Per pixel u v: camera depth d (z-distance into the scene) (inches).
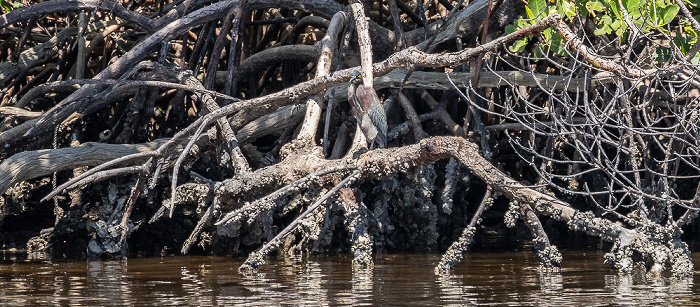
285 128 816.3
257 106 717.3
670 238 548.7
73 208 810.2
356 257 626.8
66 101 747.4
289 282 519.8
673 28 737.0
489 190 583.8
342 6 886.4
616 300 430.6
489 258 667.4
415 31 886.4
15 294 471.8
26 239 859.4
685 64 523.8
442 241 867.4
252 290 479.5
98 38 956.0
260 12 995.9
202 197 691.4
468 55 599.8
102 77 776.9
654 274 535.2
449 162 780.0
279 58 901.2
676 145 768.9
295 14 988.6
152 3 1056.2
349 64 881.5
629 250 550.9
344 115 805.9
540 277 534.6
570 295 450.3
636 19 564.1
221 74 949.8
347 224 681.0
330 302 427.2
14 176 709.9
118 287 501.0
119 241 749.3
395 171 579.8
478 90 842.2
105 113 920.9
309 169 629.9
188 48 1014.4
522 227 978.7
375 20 981.8
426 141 569.3
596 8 589.6
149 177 732.0
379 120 600.1
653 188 740.7
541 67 868.6
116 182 791.7
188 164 804.0
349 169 599.8
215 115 697.6
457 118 924.0
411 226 802.2
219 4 835.4
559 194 893.8
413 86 799.7
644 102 608.7
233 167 730.2
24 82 1005.2
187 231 809.5
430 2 965.2
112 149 770.2
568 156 919.7
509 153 937.5
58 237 825.5
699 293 455.8
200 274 574.9
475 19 826.8
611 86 759.1
